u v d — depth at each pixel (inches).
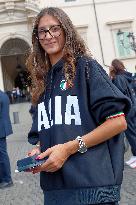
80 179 114.1
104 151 117.6
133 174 355.9
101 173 115.0
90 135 115.5
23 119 1160.8
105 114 115.9
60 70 125.6
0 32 1729.8
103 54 1638.8
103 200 114.3
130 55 1624.0
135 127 369.7
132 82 358.6
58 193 117.3
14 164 481.1
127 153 462.3
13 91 1894.7
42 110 127.3
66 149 114.5
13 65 2140.7
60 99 121.8
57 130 119.0
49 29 127.6
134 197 284.7
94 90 117.3
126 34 1637.6
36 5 1667.1
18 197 323.3
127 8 1649.9
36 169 115.1
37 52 136.3
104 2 1648.6
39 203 299.0
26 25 1722.4
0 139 360.8
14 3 1706.4
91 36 1649.9
